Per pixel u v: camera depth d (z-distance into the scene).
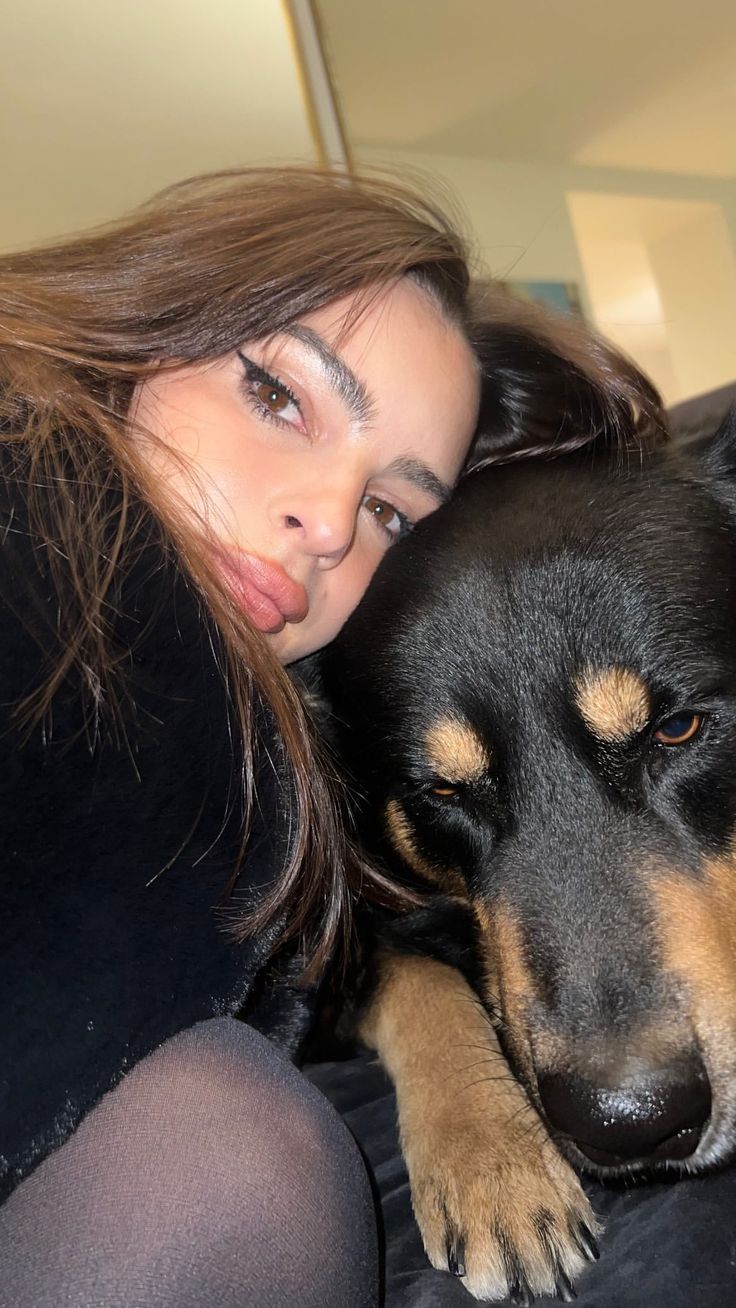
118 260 0.34
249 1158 0.18
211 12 0.79
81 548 0.22
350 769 0.38
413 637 0.34
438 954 0.39
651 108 0.89
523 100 0.87
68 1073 0.18
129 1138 0.18
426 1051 0.32
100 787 0.21
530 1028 0.29
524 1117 0.29
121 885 0.20
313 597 0.33
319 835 0.28
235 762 0.24
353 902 0.35
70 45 0.79
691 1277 0.23
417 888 0.38
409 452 0.34
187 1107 0.19
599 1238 0.26
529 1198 0.26
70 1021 0.18
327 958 0.30
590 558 0.33
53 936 0.19
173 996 0.20
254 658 0.25
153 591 0.23
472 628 0.33
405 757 0.34
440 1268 0.26
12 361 0.29
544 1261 0.25
